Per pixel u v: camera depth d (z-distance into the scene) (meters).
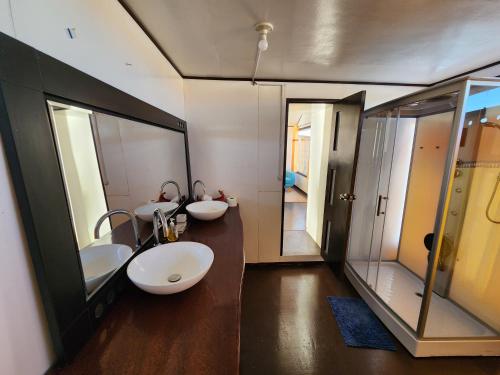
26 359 0.62
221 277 1.14
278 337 1.76
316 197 3.36
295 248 3.17
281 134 2.50
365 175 2.58
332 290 2.36
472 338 1.57
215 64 1.99
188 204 2.26
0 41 0.52
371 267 2.72
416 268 2.56
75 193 0.79
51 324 0.67
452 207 1.93
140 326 0.84
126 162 1.22
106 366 0.70
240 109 2.41
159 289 0.90
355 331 1.81
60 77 0.70
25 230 0.61
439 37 1.50
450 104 1.94
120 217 1.16
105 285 0.92
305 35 1.47
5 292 0.57
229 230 1.79
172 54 1.78
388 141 2.46
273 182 2.61
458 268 1.99
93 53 0.91
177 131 2.10
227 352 0.73
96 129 0.94
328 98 2.46
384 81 2.45
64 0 0.76
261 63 1.96
